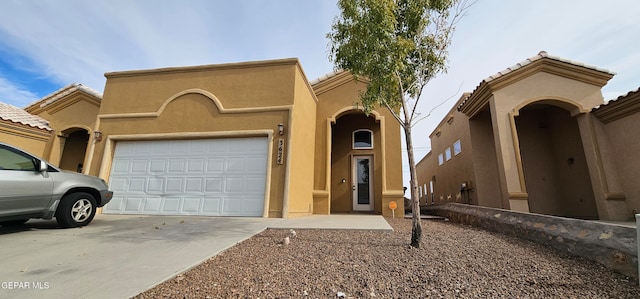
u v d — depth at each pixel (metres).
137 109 8.51
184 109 8.23
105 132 8.46
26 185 4.47
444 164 14.77
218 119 7.99
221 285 2.61
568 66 8.41
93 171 8.17
